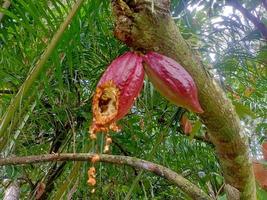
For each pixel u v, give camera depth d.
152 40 0.58
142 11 0.56
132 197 1.87
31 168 1.99
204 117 0.65
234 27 1.48
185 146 1.77
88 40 1.38
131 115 1.61
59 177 1.94
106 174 1.76
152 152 1.31
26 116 1.42
